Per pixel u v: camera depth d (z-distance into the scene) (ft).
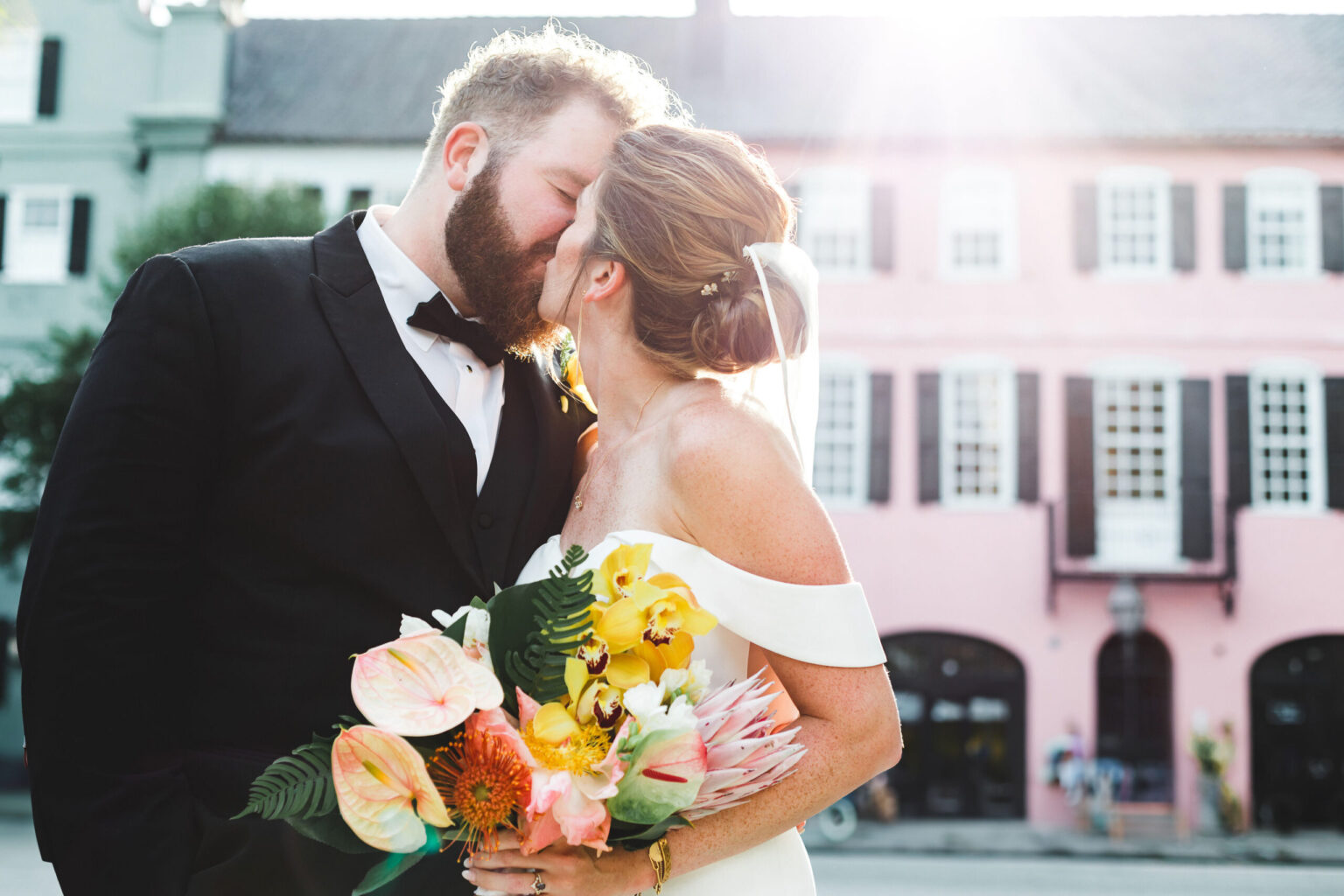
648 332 5.62
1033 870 44.73
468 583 5.77
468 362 6.31
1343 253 55.21
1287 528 54.60
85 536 5.06
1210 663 54.60
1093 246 55.52
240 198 50.70
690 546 5.23
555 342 6.69
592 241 5.81
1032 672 54.44
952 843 49.60
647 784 4.34
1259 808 54.39
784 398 5.87
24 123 59.16
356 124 58.65
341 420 5.65
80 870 4.89
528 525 6.13
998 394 55.47
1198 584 54.85
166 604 5.29
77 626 4.99
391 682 4.41
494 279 6.17
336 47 62.90
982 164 56.08
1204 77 58.90
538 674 4.55
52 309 58.18
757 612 5.07
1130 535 54.95
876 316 55.83
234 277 5.73
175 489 5.31
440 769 4.48
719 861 5.15
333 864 5.11
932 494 55.06
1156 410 55.36
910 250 56.03
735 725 4.71
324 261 6.05
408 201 6.49
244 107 59.82
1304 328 54.90
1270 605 54.54
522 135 6.15
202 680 5.47
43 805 4.96
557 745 4.41
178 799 5.14
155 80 59.21
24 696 5.11
